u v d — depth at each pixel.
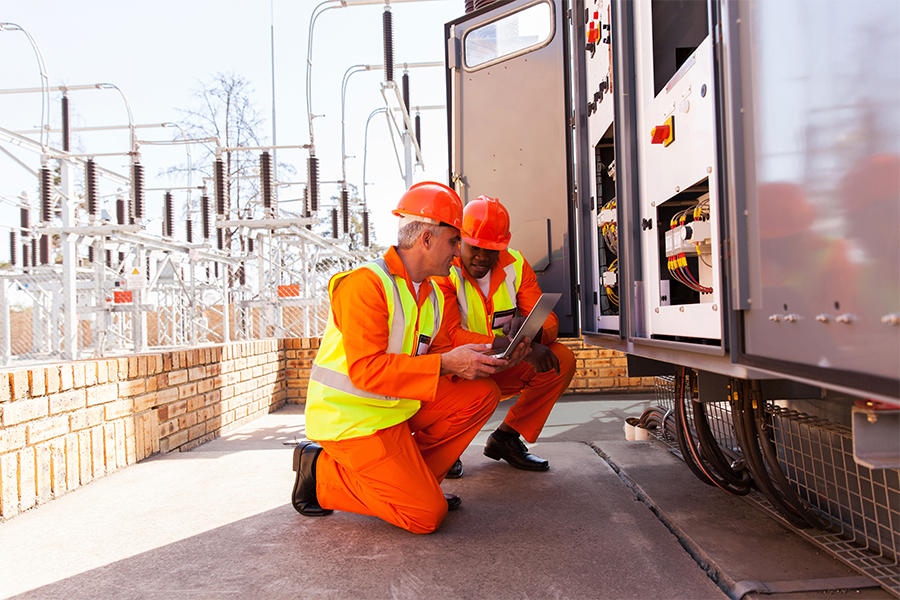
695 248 1.97
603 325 3.01
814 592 1.67
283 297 10.51
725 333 1.50
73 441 2.93
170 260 10.82
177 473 3.21
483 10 3.97
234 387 4.73
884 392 0.94
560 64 3.63
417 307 2.34
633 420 3.86
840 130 1.05
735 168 1.43
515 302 3.14
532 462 3.17
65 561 2.05
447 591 1.76
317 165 8.41
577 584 1.79
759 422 1.98
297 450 2.53
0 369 2.64
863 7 0.98
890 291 0.93
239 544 2.18
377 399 2.24
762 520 2.26
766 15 1.30
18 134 8.96
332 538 2.23
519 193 3.78
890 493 1.79
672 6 2.28
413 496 2.20
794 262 1.21
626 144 2.45
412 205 2.24
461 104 4.05
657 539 2.14
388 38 7.08
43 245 13.31
